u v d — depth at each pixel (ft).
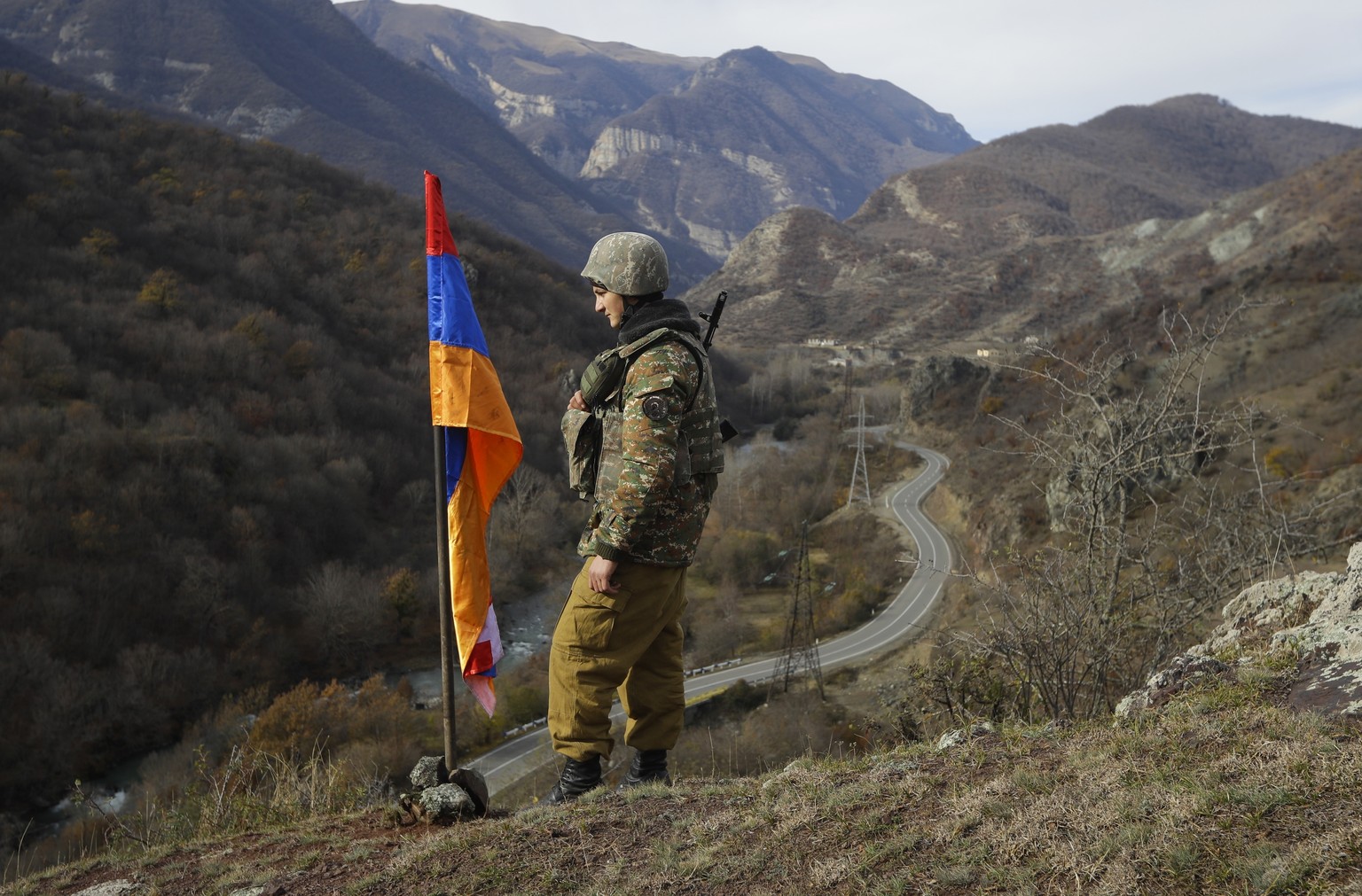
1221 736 8.64
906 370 457.27
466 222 411.34
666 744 11.76
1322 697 9.01
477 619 12.19
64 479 150.10
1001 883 7.10
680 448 9.86
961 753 10.17
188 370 206.90
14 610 125.49
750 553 194.59
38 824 101.71
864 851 8.21
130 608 135.33
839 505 229.04
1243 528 23.86
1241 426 25.00
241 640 141.38
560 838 10.03
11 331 192.24
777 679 133.39
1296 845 6.38
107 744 115.65
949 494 212.64
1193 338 25.08
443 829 11.64
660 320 9.81
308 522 171.73
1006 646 21.84
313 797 16.16
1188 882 6.43
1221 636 16.52
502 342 304.30
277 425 203.00
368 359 265.75
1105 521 24.12
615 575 10.23
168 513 153.79
